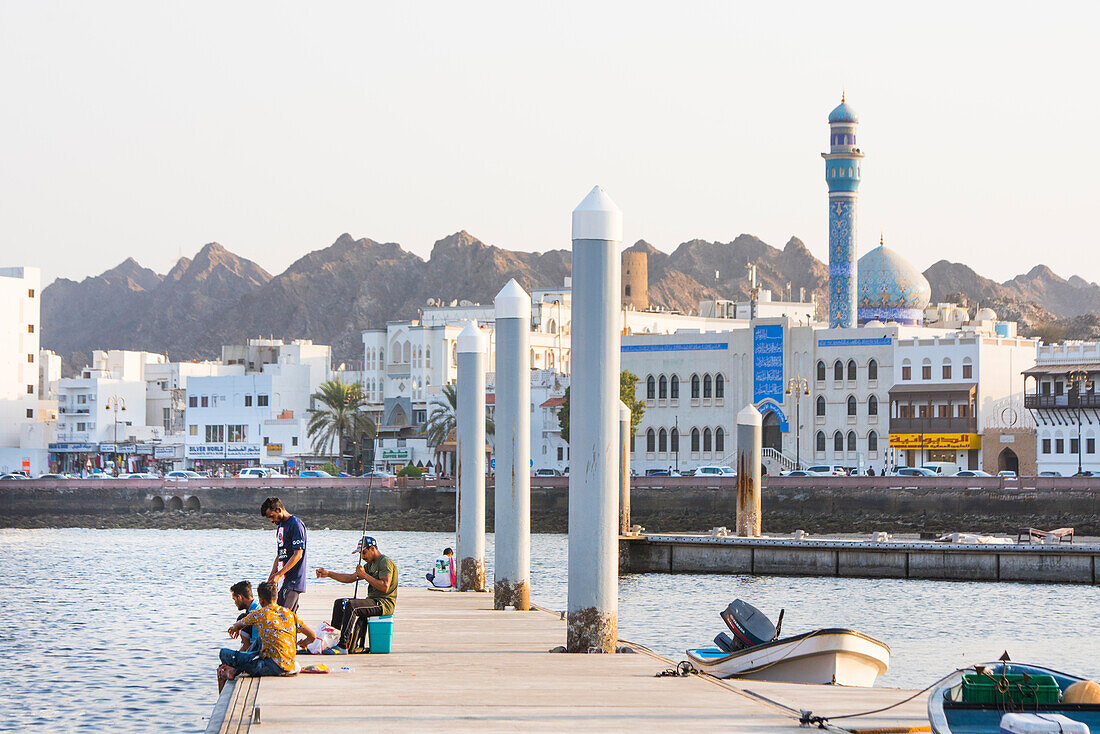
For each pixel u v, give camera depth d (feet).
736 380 481.87
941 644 173.99
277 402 633.61
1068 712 69.67
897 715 80.48
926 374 452.35
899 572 275.59
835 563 281.74
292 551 99.66
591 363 105.60
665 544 298.35
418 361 633.61
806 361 470.80
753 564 289.74
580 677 95.14
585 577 107.86
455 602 157.58
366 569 109.60
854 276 577.43
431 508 472.85
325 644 105.91
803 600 227.81
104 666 145.79
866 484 401.29
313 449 620.90
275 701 83.66
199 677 137.90
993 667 73.67
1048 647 171.63
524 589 147.23
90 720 115.03
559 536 424.87
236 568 303.07
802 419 470.80
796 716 79.77
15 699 124.88
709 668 115.03
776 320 474.90
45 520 517.14
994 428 441.68
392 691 88.02
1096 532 367.66
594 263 105.29
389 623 108.17
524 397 145.89
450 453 577.84
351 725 75.72
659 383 495.00
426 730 74.38
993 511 383.45
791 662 108.58
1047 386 437.17
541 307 634.43
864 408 461.37
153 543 410.11
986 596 235.20
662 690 89.25
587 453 106.83
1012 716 64.13
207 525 499.92
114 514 514.27
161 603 219.82
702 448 486.38
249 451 634.02
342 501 485.56
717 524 422.41
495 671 97.76
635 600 226.79
